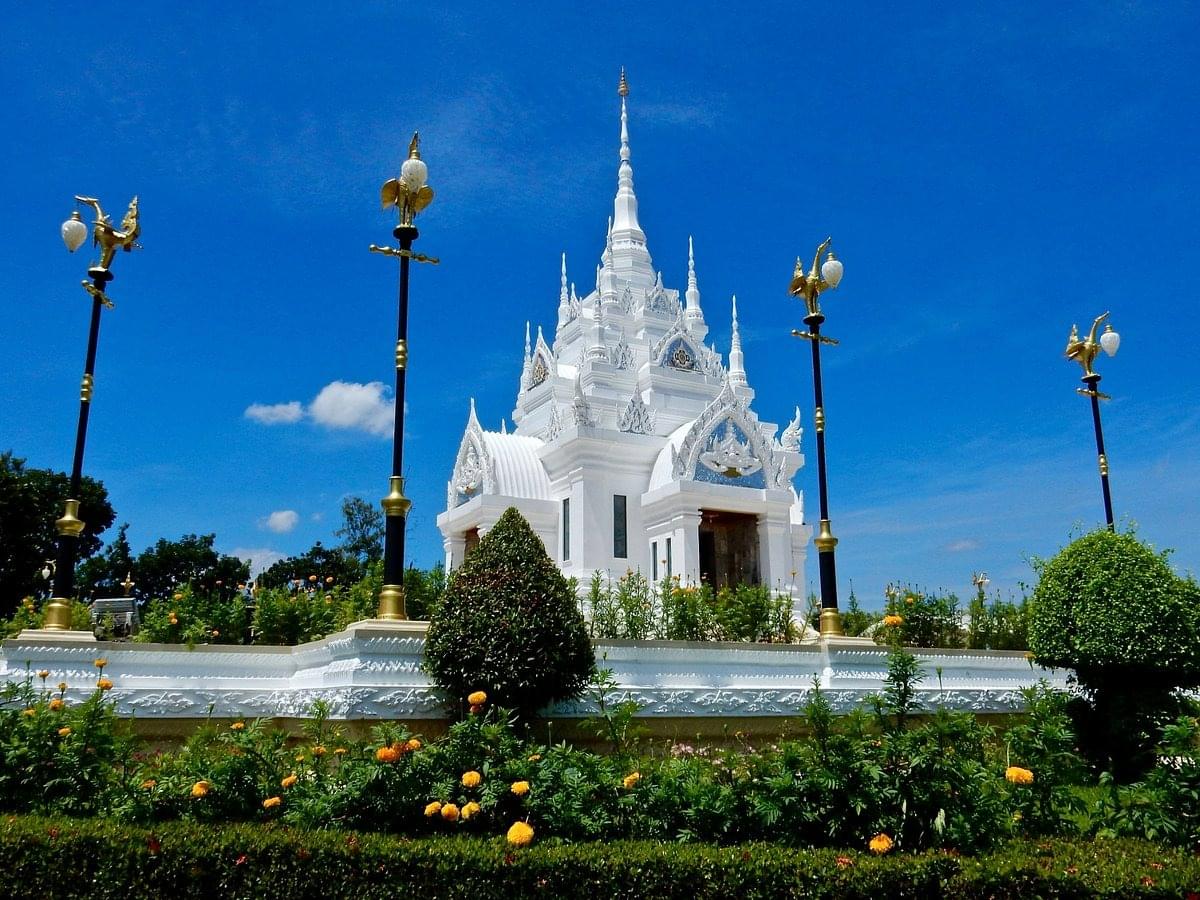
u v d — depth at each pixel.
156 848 7.80
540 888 7.54
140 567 66.56
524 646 12.83
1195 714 16.34
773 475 28.28
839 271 18.73
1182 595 16.86
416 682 13.13
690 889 7.57
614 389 31.80
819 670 17.00
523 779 9.02
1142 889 7.47
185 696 14.49
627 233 38.50
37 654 14.31
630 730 12.93
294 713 14.36
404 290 15.22
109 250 16.97
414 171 14.99
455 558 30.92
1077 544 17.95
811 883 7.53
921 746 8.93
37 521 47.81
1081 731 16.61
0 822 8.35
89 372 16.52
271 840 7.86
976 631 22.95
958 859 7.88
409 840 8.09
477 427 30.30
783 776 8.84
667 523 27.20
